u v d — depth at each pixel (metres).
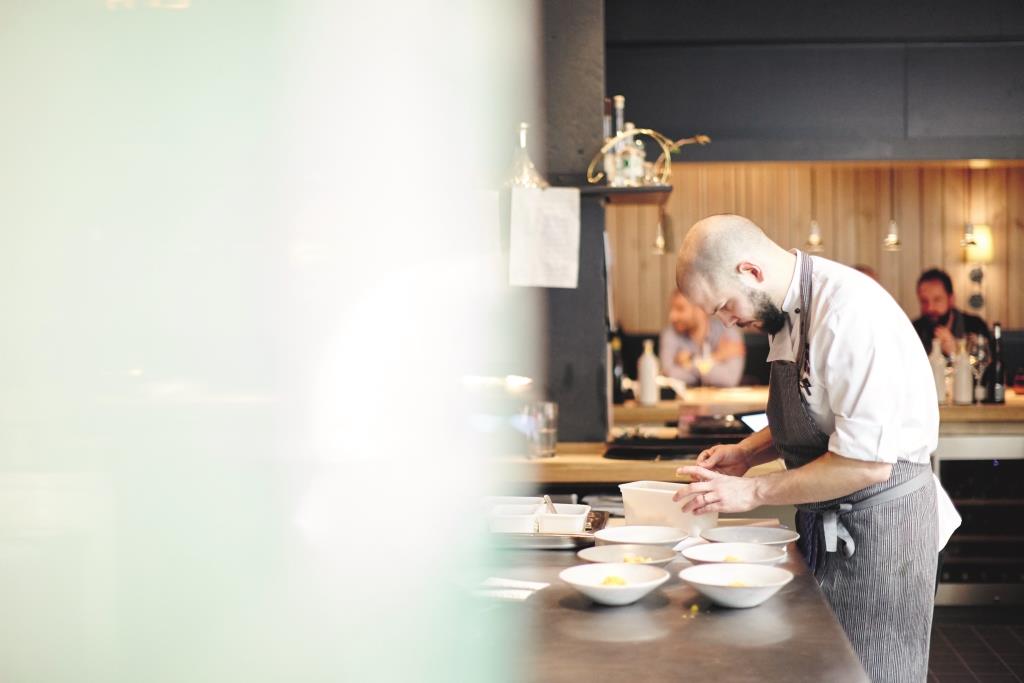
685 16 5.53
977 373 5.34
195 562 0.52
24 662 0.50
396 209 0.58
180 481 0.49
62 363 0.45
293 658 0.61
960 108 5.55
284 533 0.57
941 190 7.39
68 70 0.45
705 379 6.38
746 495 2.11
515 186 3.63
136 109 0.46
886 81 5.56
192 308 0.48
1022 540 4.85
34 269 0.45
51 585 0.49
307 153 0.53
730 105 5.60
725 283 2.23
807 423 2.25
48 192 0.45
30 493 0.46
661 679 1.31
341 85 0.55
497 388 3.48
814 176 7.46
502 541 2.12
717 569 1.76
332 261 0.55
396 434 0.77
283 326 0.52
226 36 0.49
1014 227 7.34
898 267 7.45
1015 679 4.00
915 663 2.25
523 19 3.69
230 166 0.49
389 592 0.92
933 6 5.48
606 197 3.91
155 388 0.47
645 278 7.58
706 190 7.52
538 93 3.85
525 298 3.76
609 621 1.59
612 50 5.62
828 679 1.30
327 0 0.55
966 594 4.89
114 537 0.49
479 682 1.19
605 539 2.08
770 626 1.56
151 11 0.47
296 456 0.55
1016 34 5.45
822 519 2.24
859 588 2.22
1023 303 7.36
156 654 0.52
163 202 0.47
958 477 4.82
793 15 5.51
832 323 2.12
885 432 2.06
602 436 3.81
